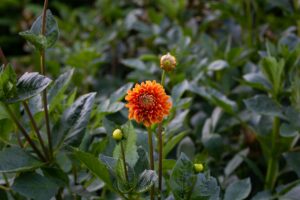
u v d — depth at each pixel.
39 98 1.39
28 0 3.99
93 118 1.71
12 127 1.31
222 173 1.84
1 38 4.05
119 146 1.24
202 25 2.59
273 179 1.78
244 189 1.43
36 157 1.29
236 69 2.13
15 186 1.21
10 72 1.18
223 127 1.90
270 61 1.66
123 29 2.73
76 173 1.44
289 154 1.72
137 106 1.14
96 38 3.01
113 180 1.22
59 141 1.29
